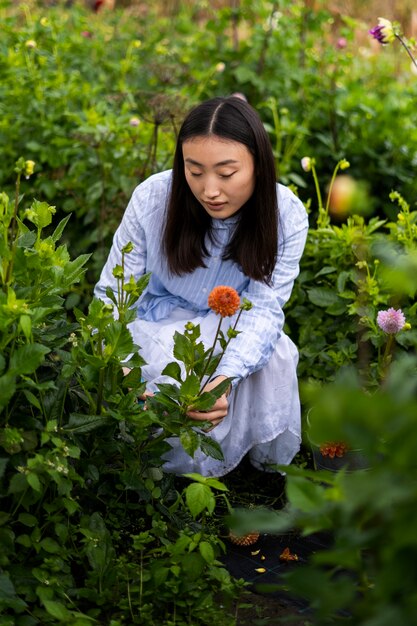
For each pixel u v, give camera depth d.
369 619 1.24
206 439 1.99
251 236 2.29
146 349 2.35
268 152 2.19
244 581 2.05
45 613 1.76
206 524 2.19
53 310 1.85
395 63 5.48
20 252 1.82
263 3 4.61
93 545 1.87
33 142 3.48
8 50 4.12
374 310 2.56
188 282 2.40
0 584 1.67
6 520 1.76
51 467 1.71
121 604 1.82
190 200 2.29
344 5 6.41
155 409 2.00
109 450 1.96
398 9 6.57
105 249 3.31
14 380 1.64
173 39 5.34
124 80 4.49
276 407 2.39
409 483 1.12
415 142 3.77
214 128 2.09
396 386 1.13
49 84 3.81
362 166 3.83
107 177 3.35
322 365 2.67
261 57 4.32
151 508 2.03
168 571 1.86
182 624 1.80
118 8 6.16
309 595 1.22
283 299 2.38
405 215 2.73
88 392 1.93
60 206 3.50
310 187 3.88
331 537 2.21
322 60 4.38
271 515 1.26
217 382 2.13
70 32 5.10
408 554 1.12
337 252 2.75
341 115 3.87
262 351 2.25
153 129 3.45
